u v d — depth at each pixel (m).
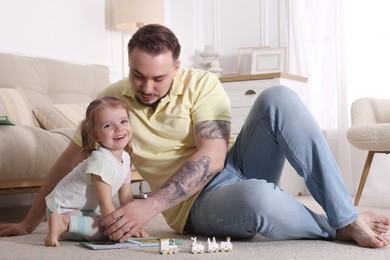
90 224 1.61
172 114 1.65
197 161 1.54
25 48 3.39
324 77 4.14
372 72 3.98
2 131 2.28
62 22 3.66
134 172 2.96
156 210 1.49
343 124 4.00
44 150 2.42
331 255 1.37
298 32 4.19
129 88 1.69
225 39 4.67
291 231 1.53
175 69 1.61
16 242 1.67
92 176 1.62
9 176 2.28
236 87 3.99
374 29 3.97
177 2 4.69
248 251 1.44
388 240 1.48
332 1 4.10
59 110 3.00
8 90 2.81
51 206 1.68
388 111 3.45
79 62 3.77
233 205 1.51
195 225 1.69
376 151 3.19
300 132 1.50
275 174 1.67
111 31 4.11
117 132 1.62
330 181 1.49
